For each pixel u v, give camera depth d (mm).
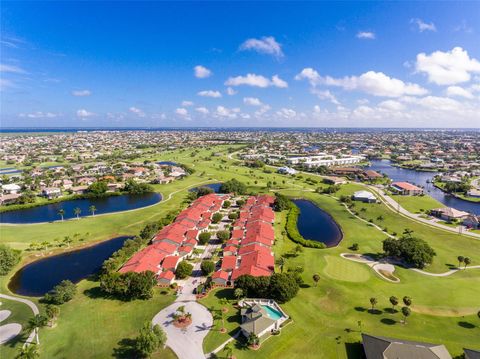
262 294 85500
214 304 83250
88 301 85625
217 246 123938
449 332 71500
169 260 104375
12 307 83125
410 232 135750
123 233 139000
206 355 65000
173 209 175375
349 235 135500
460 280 95562
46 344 68688
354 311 79500
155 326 67000
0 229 142875
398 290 89688
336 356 64188
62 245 124875
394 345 61500
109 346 67875
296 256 113188
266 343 68125
